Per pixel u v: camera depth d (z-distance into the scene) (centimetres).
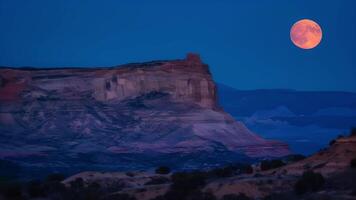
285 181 13712
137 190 14712
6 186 15100
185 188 14175
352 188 12731
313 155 15300
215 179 15125
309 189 12950
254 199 13062
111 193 14825
